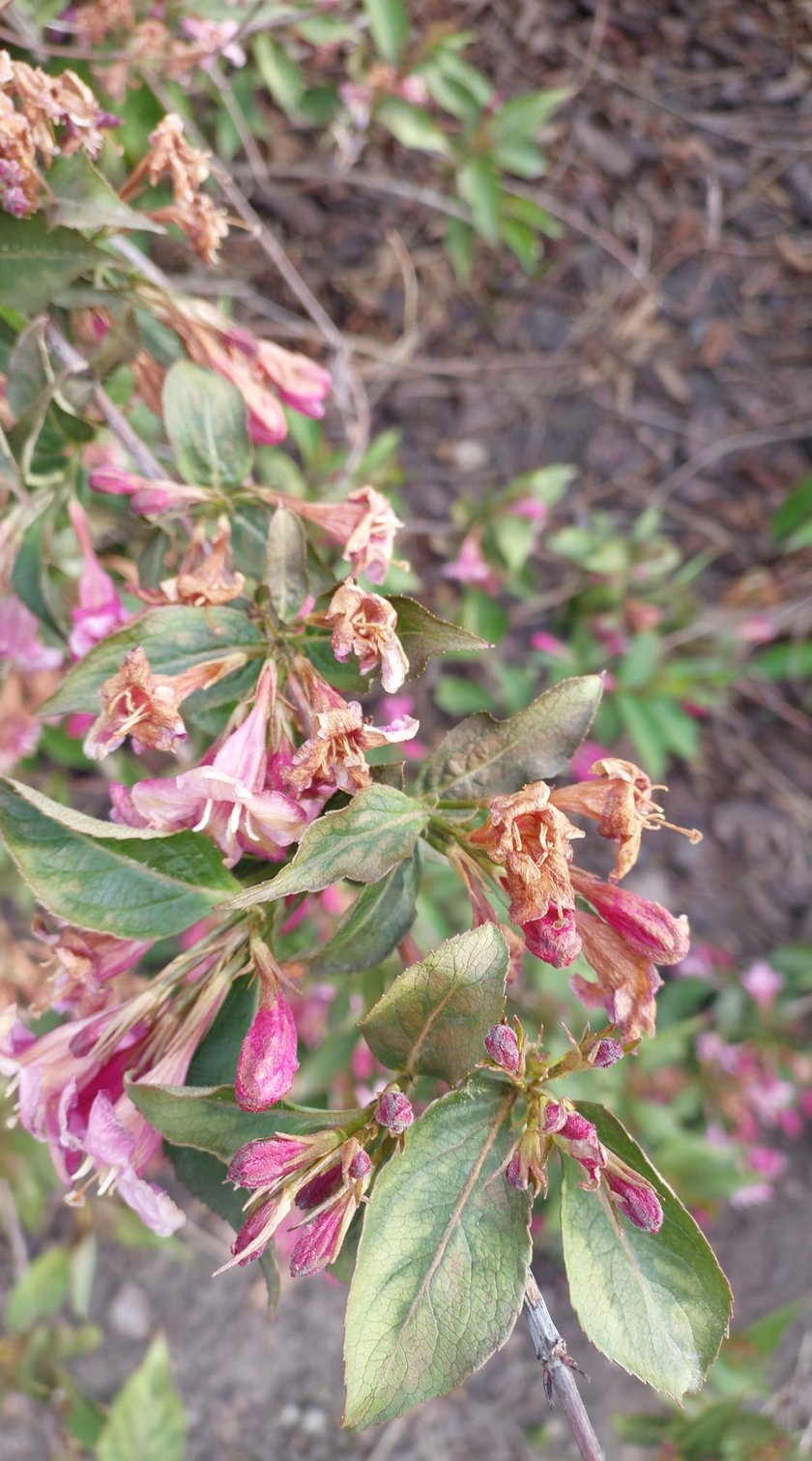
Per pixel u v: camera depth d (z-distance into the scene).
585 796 0.23
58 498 0.32
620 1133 0.20
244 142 0.67
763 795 0.86
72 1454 0.59
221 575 0.28
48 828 0.22
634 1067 0.67
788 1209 0.79
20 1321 0.56
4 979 0.52
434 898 0.52
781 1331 0.59
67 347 0.31
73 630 0.32
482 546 0.73
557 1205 0.59
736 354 0.94
